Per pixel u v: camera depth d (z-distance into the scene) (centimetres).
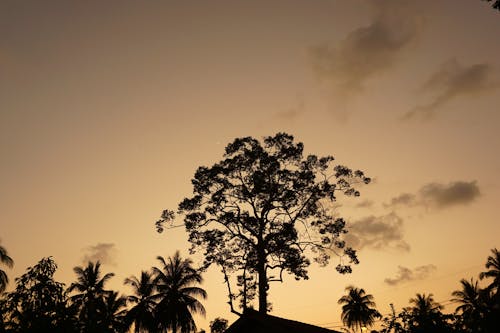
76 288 4294
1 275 3159
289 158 3419
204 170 3416
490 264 5166
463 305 4850
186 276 4441
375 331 3080
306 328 1616
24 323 1272
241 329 1742
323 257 3438
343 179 3384
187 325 4222
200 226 3409
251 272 3300
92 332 1376
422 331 2862
